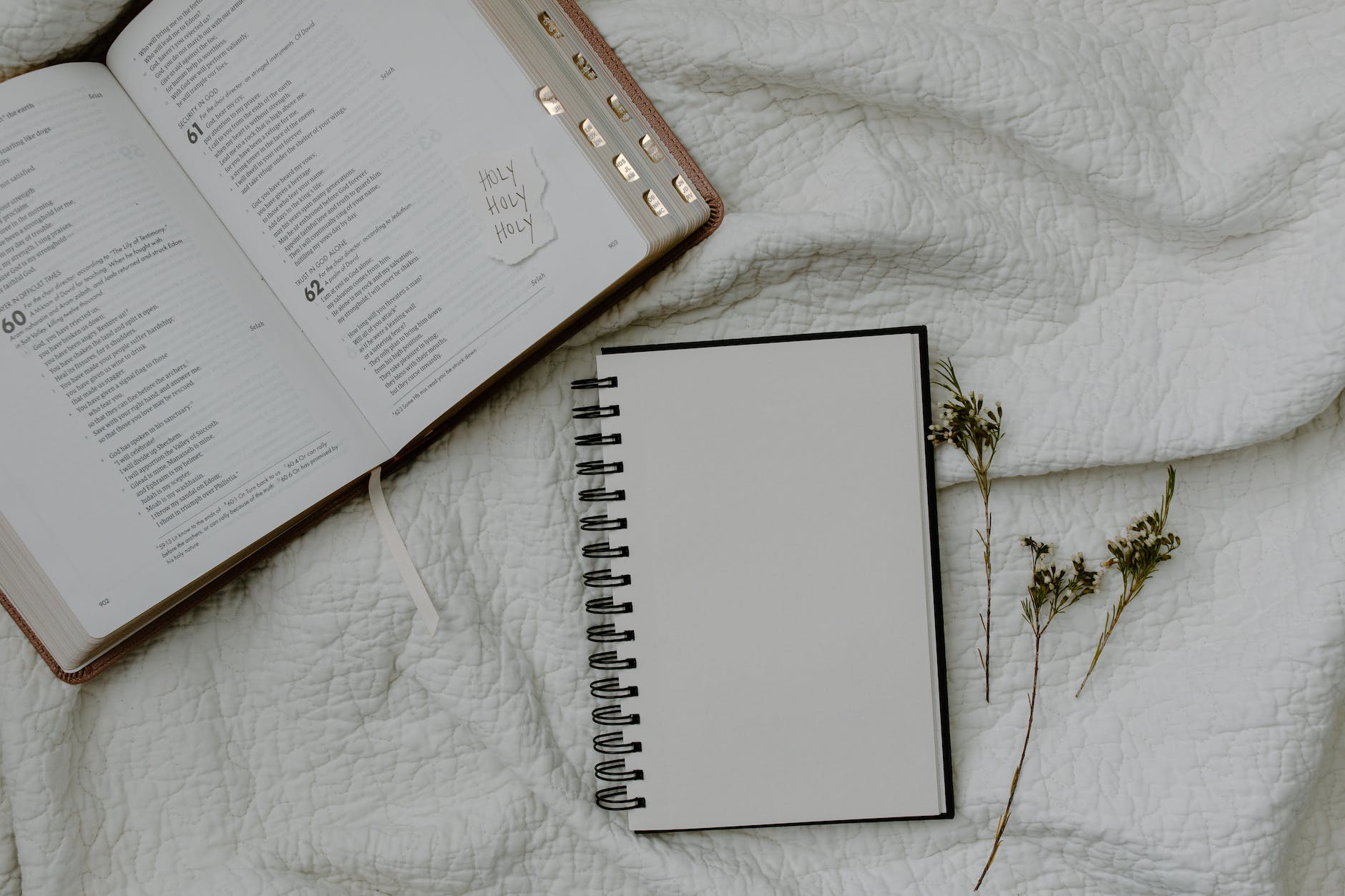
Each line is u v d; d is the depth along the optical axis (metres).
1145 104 0.66
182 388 0.61
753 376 0.66
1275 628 0.68
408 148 0.61
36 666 0.68
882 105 0.68
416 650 0.69
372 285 0.62
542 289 0.61
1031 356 0.70
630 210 0.60
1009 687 0.71
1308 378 0.65
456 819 0.71
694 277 0.67
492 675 0.69
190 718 0.71
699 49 0.65
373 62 0.61
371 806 0.72
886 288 0.70
